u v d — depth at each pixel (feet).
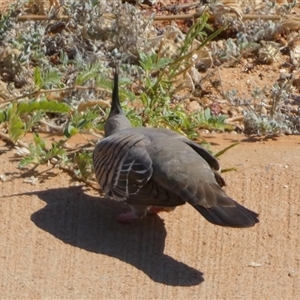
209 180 36.37
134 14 51.75
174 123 45.19
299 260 37.24
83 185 41.24
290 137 46.19
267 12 55.36
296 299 35.01
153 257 37.17
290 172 42.11
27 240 37.78
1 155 42.98
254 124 46.21
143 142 37.37
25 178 41.42
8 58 49.39
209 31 54.08
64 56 49.21
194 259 37.14
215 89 49.96
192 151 37.14
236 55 51.57
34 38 50.29
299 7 56.90
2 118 44.04
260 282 35.96
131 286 35.45
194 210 39.93
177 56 50.29
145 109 45.42
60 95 47.16
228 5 54.34
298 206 40.19
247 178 41.65
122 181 37.04
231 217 35.22
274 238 38.40
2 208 39.45
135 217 38.58
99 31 51.75
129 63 51.37
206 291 35.32
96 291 35.14
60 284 35.50
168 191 36.24
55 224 38.78
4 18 51.11
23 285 35.45
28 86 48.37
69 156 42.93
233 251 37.65
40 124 45.62
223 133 46.60
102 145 38.52
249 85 50.37
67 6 52.90
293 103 48.96
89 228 38.70
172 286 35.55
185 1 56.90
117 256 37.14
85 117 44.04
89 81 47.34
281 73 51.44
